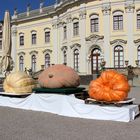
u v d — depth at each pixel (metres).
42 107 12.73
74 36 47.62
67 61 49.50
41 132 8.94
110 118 10.70
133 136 8.42
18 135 8.59
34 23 58.28
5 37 19.86
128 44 42.72
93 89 11.52
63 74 13.02
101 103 11.41
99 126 9.69
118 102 11.13
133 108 10.99
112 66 43.53
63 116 11.48
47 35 56.06
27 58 59.66
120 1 43.09
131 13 42.59
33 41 58.59
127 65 41.22
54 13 54.12
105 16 43.94
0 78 23.44
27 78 14.66
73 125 9.86
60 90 12.72
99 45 44.59
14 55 61.66
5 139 8.15
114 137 8.31
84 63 46.09
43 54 56.59
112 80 11.44
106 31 43.94
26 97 13.72
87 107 11.16
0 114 11.98
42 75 13.48
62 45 51.66
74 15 47.59
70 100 11.68
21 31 60.81
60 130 9.16
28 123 10.23
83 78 38.19
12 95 14.41
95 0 44.75
